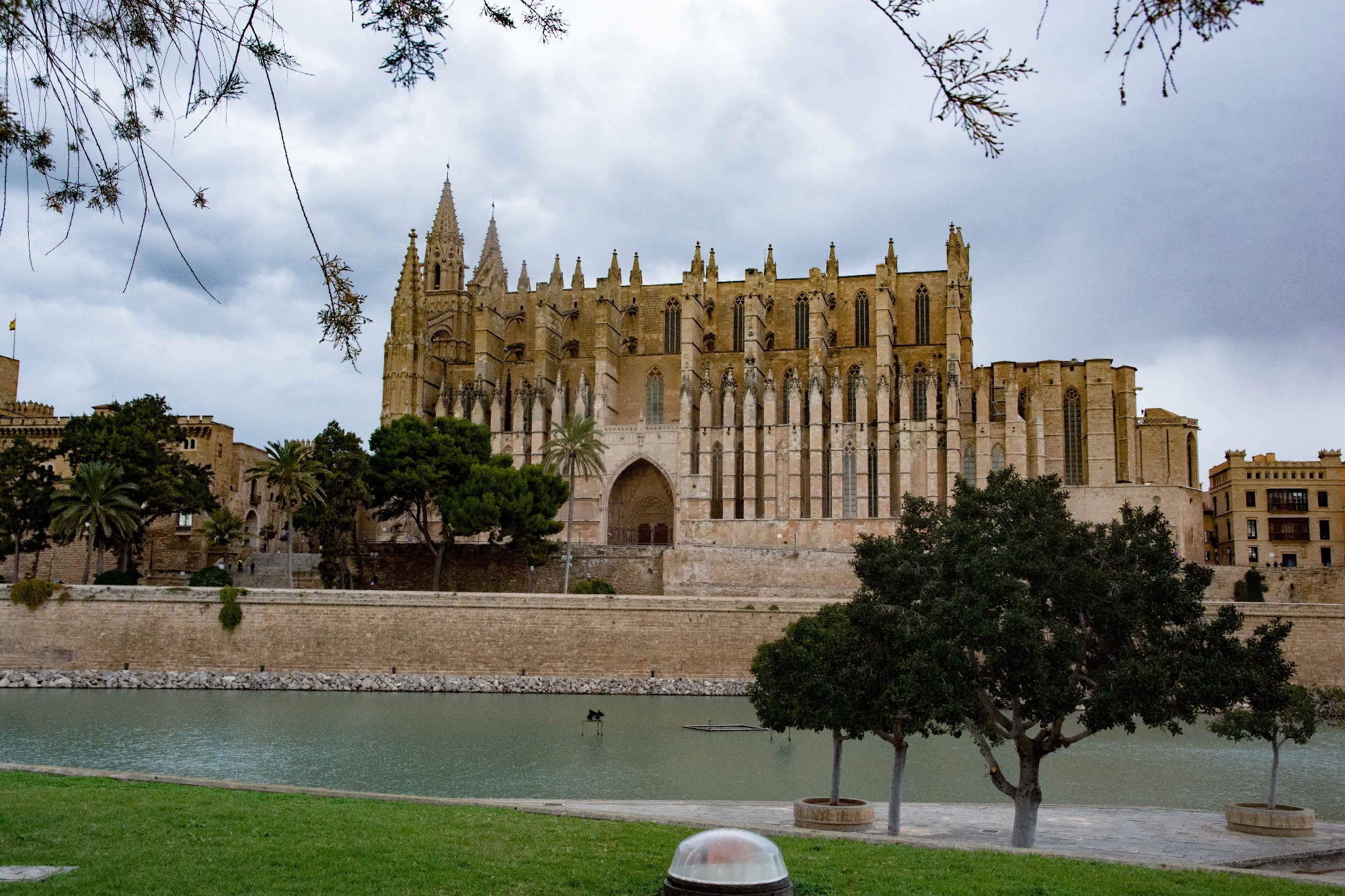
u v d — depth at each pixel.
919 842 25.55
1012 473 38.75
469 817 24.55
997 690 35.34
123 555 91.38
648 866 19.89
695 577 100.38
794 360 123.06
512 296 137.88
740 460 117.25
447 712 64.69
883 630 35.53
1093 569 34.84
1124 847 32.53
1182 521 107.75
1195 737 64.19
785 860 21.41
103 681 74.69
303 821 22.70
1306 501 121.75
